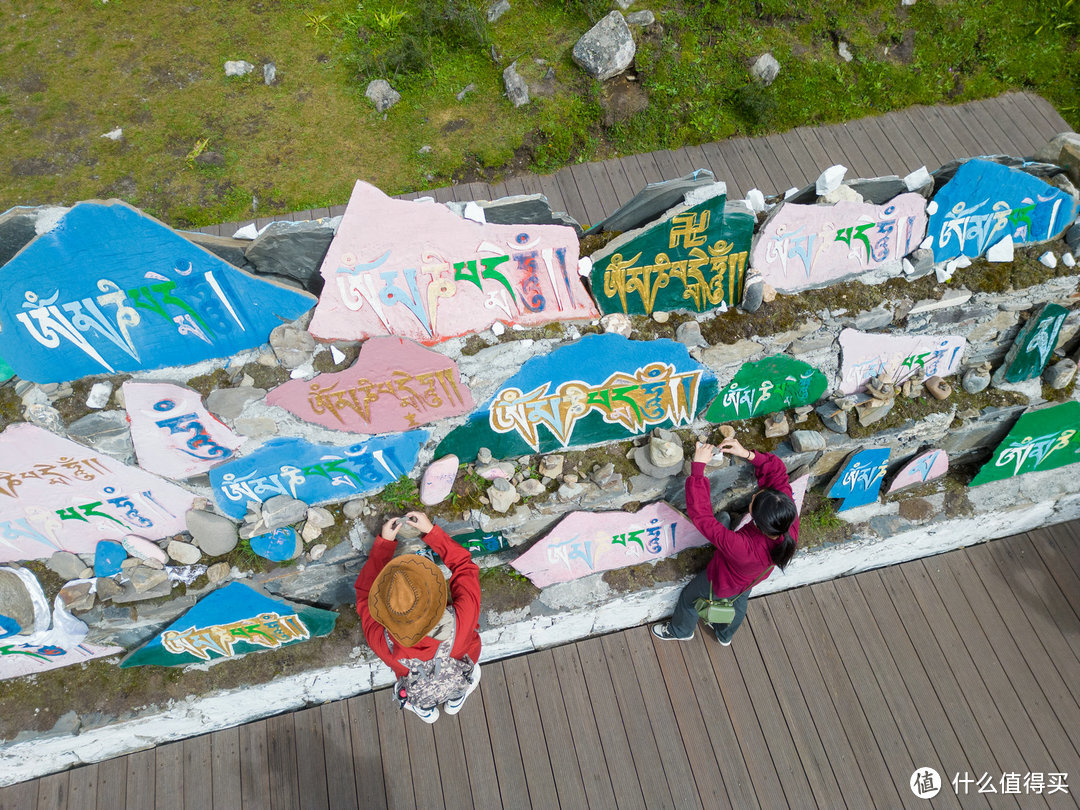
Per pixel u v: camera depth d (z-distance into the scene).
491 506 4.06
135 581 3.80
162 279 3.00
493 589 4.35
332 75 7.20
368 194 2.90
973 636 4.54
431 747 4.23
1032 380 4.50
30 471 3.37
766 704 4.34
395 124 6.88
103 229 2.73
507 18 7.47
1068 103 7.16
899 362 4.27
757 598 4.72
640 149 6.81
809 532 4.54
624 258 3.44
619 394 3.92
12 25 7.55
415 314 3.45
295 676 4.13
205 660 4.14
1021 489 4.74
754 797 4.07
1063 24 7.43
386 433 3.76
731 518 4.52
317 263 3.22
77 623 3.79
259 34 7.50
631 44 6.93
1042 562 4.80
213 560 3.92
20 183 6.58
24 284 2.83
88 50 7.40
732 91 7.00
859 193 3.60
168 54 7.38
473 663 3.66
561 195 6.52
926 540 4.71
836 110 7.05
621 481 4.15
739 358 3.91
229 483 3.74
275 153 6.73
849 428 4.26
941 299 3.96
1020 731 4.23
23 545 3.76
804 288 3.94
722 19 7.30
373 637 3.43
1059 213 3.88
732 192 6.51
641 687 4.40
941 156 6.79
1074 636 4.52
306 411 3.52
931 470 4.59
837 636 4.55
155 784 4.13
